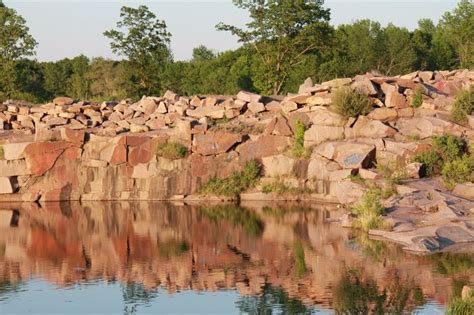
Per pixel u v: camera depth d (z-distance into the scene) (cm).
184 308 1855
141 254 2494
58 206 3659
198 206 3566
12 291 2039
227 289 2020
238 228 2922
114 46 5494
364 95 3609
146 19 5522
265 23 5178
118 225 3069
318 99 3719
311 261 2291
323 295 1917
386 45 7569
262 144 3744
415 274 2072
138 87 5522
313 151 3603
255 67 6312
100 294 1995
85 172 3869
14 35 5497
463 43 7262
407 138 3412
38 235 2873
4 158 3872
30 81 6788
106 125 4078
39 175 3866
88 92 6944
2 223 3156
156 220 3175
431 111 3531
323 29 5188
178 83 6456
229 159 3762
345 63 6172
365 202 2809
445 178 3023
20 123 4238
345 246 2478
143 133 3944
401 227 2591
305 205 3466
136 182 3828
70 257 2470
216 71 6700
